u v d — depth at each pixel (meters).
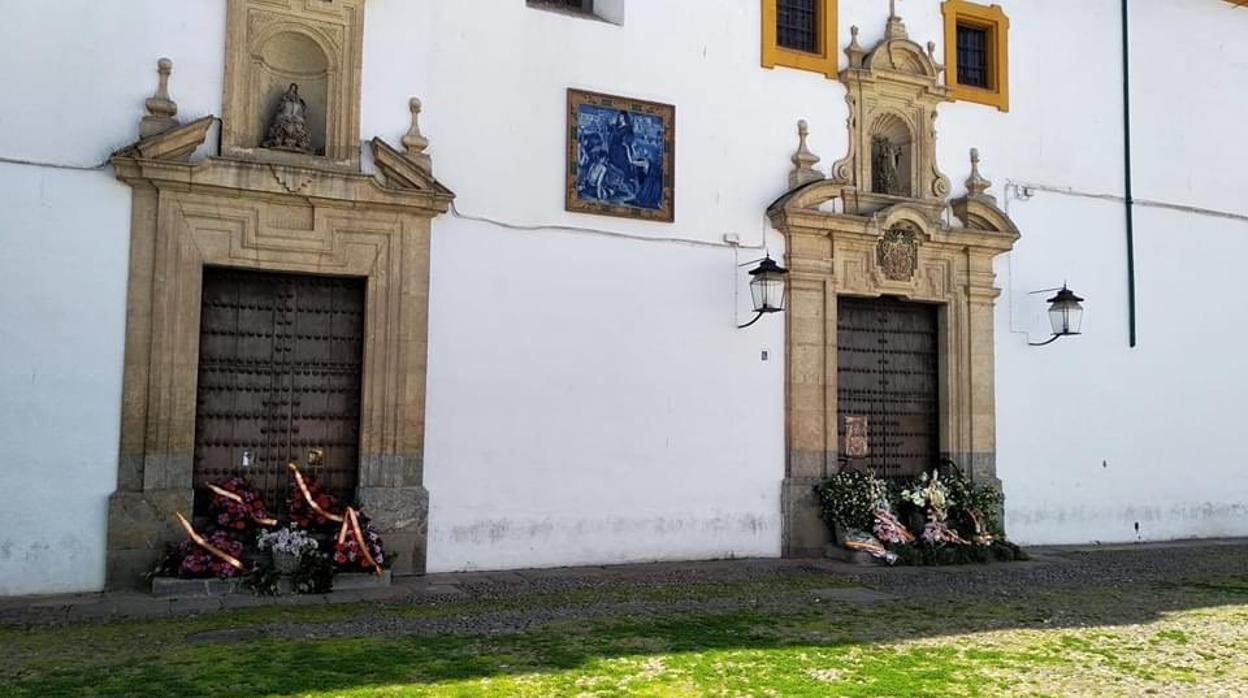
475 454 11.62
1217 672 7.48
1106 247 16.22
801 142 13.93
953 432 14.63
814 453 13.56
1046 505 15.27
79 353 10.08
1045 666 7.58
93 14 10.34
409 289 11.41
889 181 14.71
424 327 11.45
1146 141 16.78
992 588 11.40
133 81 10.45
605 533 12.25
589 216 12.45
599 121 12.62
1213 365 17.09
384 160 11.27
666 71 13.12
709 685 6.78
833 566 12.57
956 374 14.73
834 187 13.95
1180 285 16.89
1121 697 6.77
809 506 13.42
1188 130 17.23
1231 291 17.42
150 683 6.64
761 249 13.53
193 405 10.45
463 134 11.86
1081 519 15.54
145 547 10.13
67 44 10.23
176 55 10.65
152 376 10.29
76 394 10.05
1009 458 15.05
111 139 10.32
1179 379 16.72
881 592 10.93
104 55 10.35
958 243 14.77
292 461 11.10
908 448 14.67
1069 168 15.98
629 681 6.84
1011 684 7.02
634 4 12.99
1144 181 16.69
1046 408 15.43
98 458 10.09
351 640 8.00
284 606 9.46
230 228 10.73
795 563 12.73
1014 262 15.37
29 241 9.97
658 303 12.79
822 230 13.79
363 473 11.12
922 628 8.97
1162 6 17.12
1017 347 15.29
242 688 6.51
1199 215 17.22
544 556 11.89
